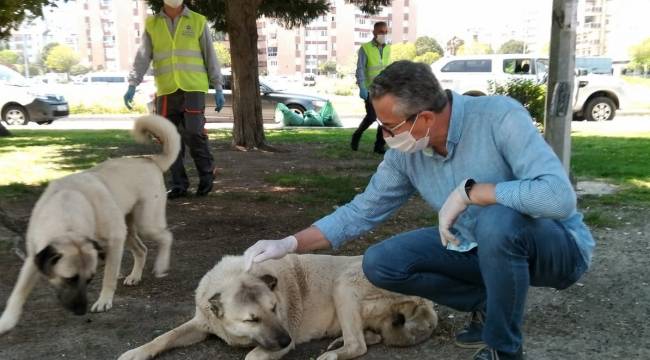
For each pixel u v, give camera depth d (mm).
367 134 13758
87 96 25016
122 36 99125
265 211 5988
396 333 3109
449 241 2383
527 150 2277
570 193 2180
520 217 2293
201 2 10758
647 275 4051
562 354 2955
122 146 11078
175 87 6355
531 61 17828
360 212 2857
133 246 4090
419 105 2309
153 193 4098
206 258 4512
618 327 3268
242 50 10570
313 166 9008
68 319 3406
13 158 9383
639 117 19547
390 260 2709
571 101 6012
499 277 2318
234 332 2906
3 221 4410
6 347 3045
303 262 3312
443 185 2580
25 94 17109
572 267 2455
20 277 3295
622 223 5367
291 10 11648
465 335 3035
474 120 2422
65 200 3391
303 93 19094
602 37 78375
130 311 3539
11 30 5359
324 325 3270
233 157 9844
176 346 3045
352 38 97500
